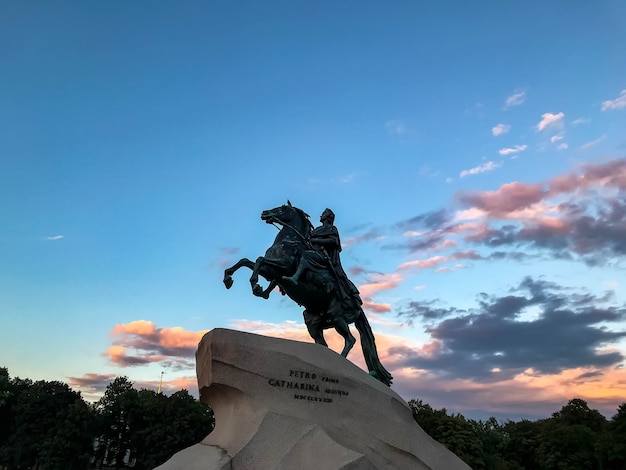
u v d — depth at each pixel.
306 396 8.87
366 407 9.26
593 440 48.81
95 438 47.22
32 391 49.38
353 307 12.48
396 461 9.04
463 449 45.00
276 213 11.95
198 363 9.43
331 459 8.06
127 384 52.41
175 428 45.09
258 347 8.88
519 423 58.69
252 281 10.49
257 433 8.12
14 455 45.22
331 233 12.52
